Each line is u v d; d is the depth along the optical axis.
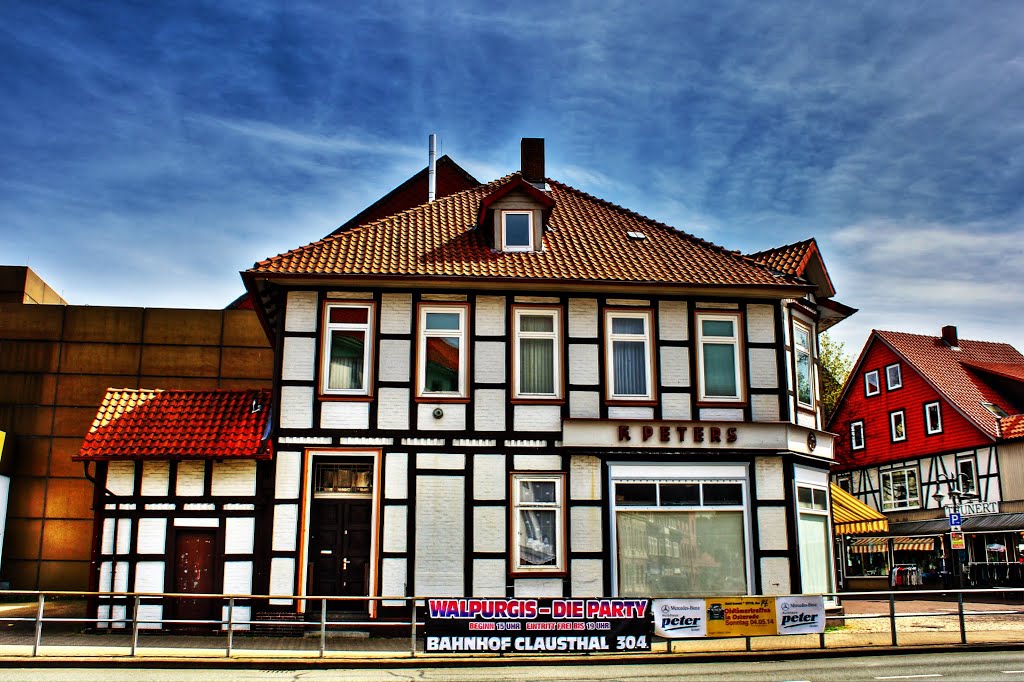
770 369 19.34
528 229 20.05
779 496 18.70
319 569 17.66
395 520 17.70
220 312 29.08
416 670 13.67
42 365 28.09
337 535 17.84
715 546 18.33
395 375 18.30
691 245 21.11
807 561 19.16
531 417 18.39
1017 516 32.38
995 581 32.59
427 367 18.45
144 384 28.33
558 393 18.61
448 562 17.64
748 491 18.58
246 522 17.55
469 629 14.57
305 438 17.89
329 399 18.03
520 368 18.67
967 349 42.34
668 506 18.34
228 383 28.66
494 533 17.84
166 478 17.70
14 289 29.84
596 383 18.72
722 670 13.53
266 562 17.34
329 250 19.19
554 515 18.11
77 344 28.38
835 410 43.88
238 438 17.88
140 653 14.32
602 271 19.20
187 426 18.25
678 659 14.70
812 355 21.22
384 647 15.66
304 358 18.22
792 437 19.08
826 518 20.16
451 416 18.22
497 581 17.66
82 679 12.31
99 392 28.16
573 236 20.91
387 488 17.83
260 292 19.14
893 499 39.78
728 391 19.17
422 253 19.39
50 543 27.03
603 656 14.68
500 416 18.33
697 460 18.58
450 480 17.97
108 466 17.73
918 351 40.12
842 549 37.06
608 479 18.28
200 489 17.67
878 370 41.50
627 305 19.17
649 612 14.99
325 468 18.14
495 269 18.89
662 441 18.45
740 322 19.42
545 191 23.28
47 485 27.38
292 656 14.33
